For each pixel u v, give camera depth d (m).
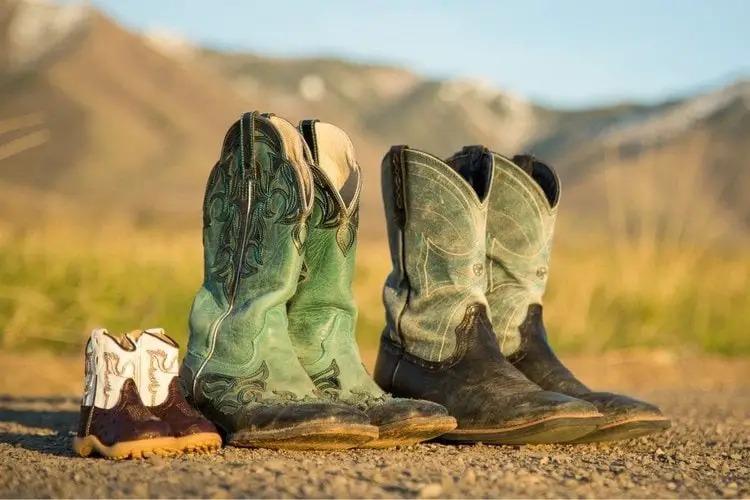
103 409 3.40
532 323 4.25
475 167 4.28
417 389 3.97
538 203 4.29
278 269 3.61
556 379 4.15
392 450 3.66
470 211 4.00
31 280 8.45
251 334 3.58
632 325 9.98
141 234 11.23
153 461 3.26
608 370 8.52
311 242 3.77
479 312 3.98
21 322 8.05
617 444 4.18
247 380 3.57
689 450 4.09
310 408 3.45
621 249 10.95
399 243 4.09
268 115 3.70
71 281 8.68
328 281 3.78
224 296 3.70
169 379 3.46
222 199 3.75
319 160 3.82
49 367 7.36
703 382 8.09
